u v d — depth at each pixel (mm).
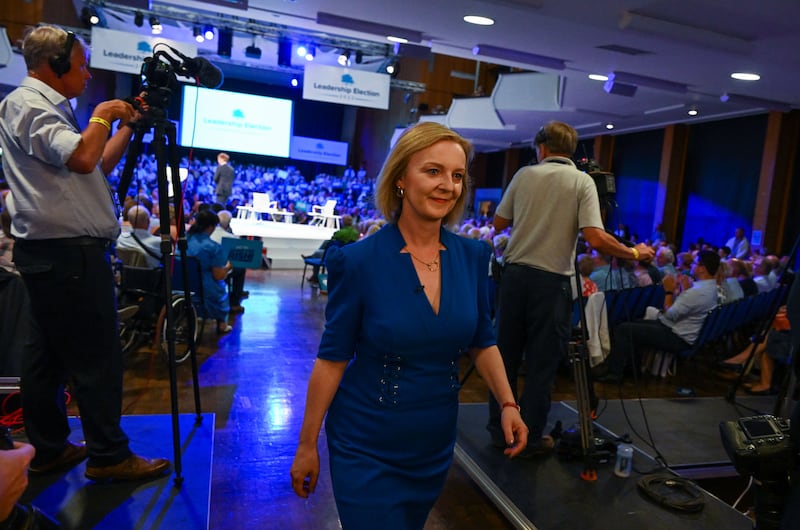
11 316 2564
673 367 4660
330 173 22391
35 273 1821
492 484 2348
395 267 1215
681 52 5625
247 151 16781
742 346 5414
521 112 10820
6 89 11531
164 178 2053
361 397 1228
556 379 4289
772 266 6430
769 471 1207
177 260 3992
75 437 2492
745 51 5297
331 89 9289
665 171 11289
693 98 8344
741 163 10000
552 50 6121
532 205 2449
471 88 17094
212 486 2312
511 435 1304
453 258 1278
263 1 5492
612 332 4551
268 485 2354
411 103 17047
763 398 4000
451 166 1199
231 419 2994
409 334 1181
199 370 3779
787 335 4062
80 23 14602
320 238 9695
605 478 2459
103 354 1980
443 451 1266
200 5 5855
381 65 13367
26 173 1775
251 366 3943
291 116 17031
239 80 21094
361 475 1183
